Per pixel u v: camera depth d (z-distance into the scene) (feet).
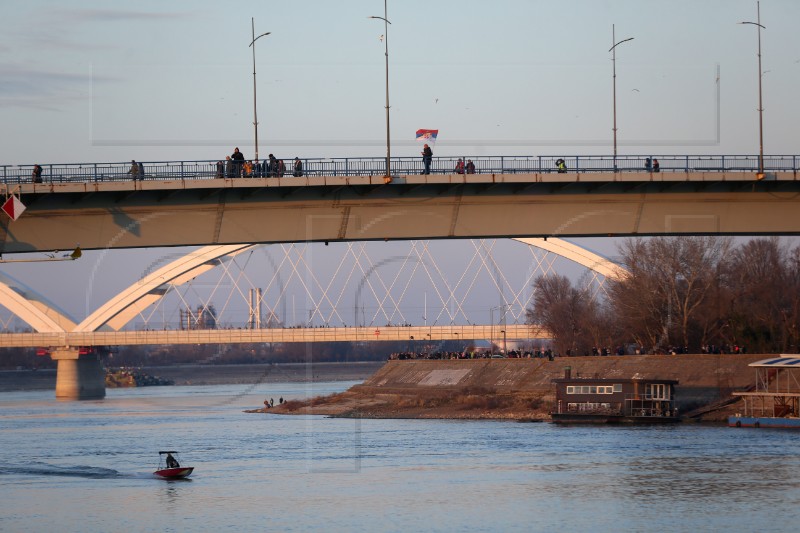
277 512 599.98
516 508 598.75
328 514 592.60
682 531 540.11
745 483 653.30
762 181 653.71
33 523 583.99
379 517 582.35
